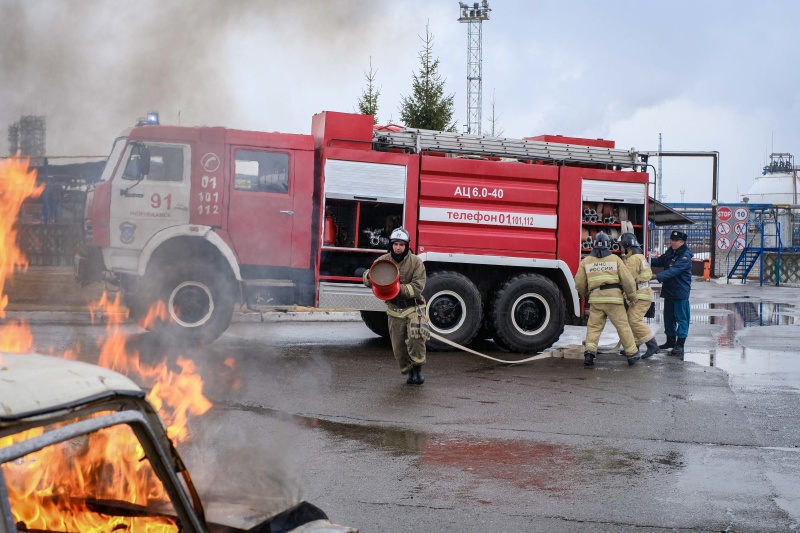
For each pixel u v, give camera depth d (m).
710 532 4.53
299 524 2.46
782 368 10.64
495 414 7.54
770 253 31.64
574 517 4.73
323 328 14.35
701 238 40.22
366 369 9.93
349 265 11.61
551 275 12.75
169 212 10.71
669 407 7.99
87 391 1.87
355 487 5.18
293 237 11.17
